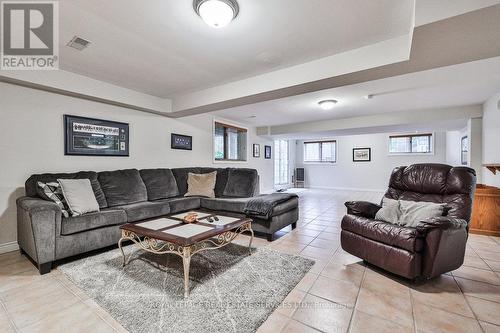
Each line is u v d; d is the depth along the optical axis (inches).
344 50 92.2
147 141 159.5
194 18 72.1
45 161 114.1
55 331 56.2
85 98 126.8
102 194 119.1
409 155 309.4
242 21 73.4
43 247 83.6
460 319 60.3
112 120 140.0
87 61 102.3
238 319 59.9
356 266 90.9
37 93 111.4
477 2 54.6
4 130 102.9
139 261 94.6
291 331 56.1
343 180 351.9
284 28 77.4
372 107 180.9
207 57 98.2
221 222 93.5
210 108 147.3
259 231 123.5
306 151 381.4
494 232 126.9
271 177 312.2
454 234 76.2
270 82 114.0
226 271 86.0
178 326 57.4
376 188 329.4
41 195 97.3
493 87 134.0
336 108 184.4
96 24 75.6
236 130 249.4
